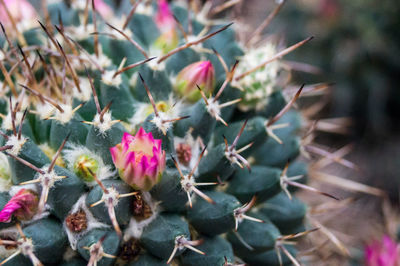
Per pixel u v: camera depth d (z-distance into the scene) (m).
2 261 0.32
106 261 0.31
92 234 0.31
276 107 0.37
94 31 0.36
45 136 0.33
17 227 0.31
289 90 0.39
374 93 0.73
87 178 0.32
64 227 0.31
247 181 0.35
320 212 0.40
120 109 0.34
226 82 0.33
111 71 0.34
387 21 0.72
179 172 0.32
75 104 0.33
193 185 0.31
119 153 0.31
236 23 0.40
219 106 0.33
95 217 0.31
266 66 0.36
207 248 0.33
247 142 0.34
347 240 0.45
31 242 0.31
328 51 0.74
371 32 0.72
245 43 0.41
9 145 0.31
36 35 0.38
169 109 0.33
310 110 0.43
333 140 0.77
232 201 0.32
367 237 0.53
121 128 0.32
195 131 0.33
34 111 0.33
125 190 0.31
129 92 0.34
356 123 0.77
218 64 0.36
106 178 0.32
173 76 0.35
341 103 0.74
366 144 0.76
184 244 0.31
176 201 0.32
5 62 0.36
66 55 0.34
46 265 0.32
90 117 0.33
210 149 0.34
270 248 0.34
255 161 0.36
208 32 0.39
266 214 0.36
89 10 0.38
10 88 0.35
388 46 0.73
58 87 0.36
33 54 0.37
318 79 0.74
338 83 0.74
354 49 0.73
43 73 0.36
